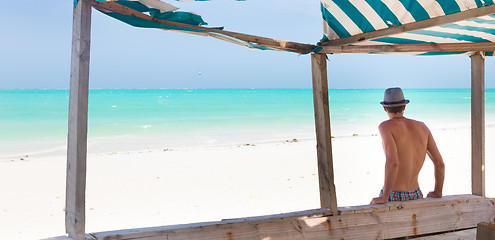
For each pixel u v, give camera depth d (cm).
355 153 1206
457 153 1138
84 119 257
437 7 291
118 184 807
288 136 1936
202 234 301
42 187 810
